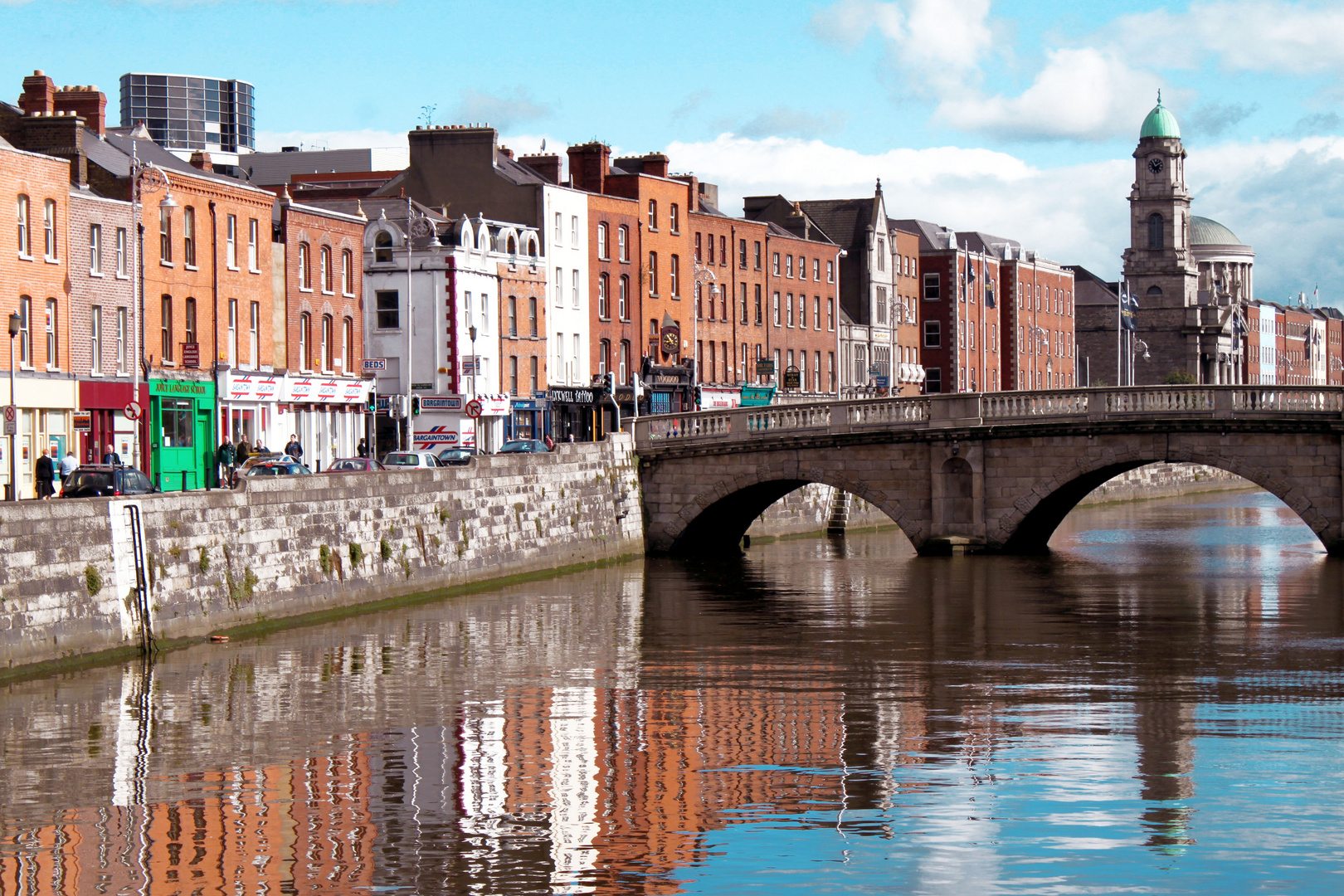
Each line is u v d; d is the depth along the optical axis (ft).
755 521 263.49
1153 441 215.72
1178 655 138.62
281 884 75.82
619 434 234.17
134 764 98.89
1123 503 374.22
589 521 221.87
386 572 173.88
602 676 129.59
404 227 284.41
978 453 222.48
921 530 225.56
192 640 141.90
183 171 230.07
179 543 141.49
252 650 142.31
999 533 223.30
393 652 141.69
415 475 181.57
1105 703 116.16
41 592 124.57
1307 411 206.90
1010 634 151.84
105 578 131.64
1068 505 237.86
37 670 124.16
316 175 392.88
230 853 80.64
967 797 88.63
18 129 213.05
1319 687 122.31
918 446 224.94
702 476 235.81
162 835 83.61
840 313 417.49
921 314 460.14
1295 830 82.12
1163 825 82.84
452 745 103.45
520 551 203.10
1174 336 642.22
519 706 116.67
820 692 121.60
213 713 114.21
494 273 294.05
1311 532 280.72
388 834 83.30
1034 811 85.76
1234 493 433.48
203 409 229.25
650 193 343.87
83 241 206.59
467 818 86.07
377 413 280.10
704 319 361.30
